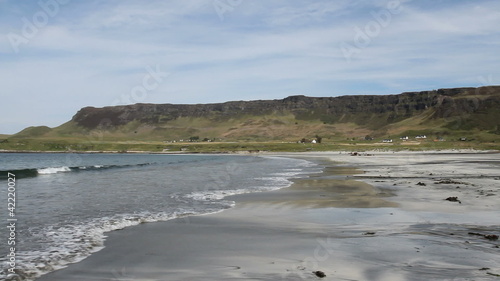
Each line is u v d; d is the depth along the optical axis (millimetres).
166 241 10523
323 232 11453
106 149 194500
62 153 189750
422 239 10219
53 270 8047
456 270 7523
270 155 123438
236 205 17375
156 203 18172
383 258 8422
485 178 29219
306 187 24938
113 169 51250
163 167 54562
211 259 8664
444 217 13570
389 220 13188
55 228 12391
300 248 9539
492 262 8062
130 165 62594
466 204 16531
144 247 9875
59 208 16672
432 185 24375
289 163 63125
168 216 14555
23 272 7910
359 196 19891
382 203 17203
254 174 38281
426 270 7531
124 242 10453
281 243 10125
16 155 153375
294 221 13336
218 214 14938
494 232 11078
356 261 8242
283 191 22781
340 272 7480
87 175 39062
